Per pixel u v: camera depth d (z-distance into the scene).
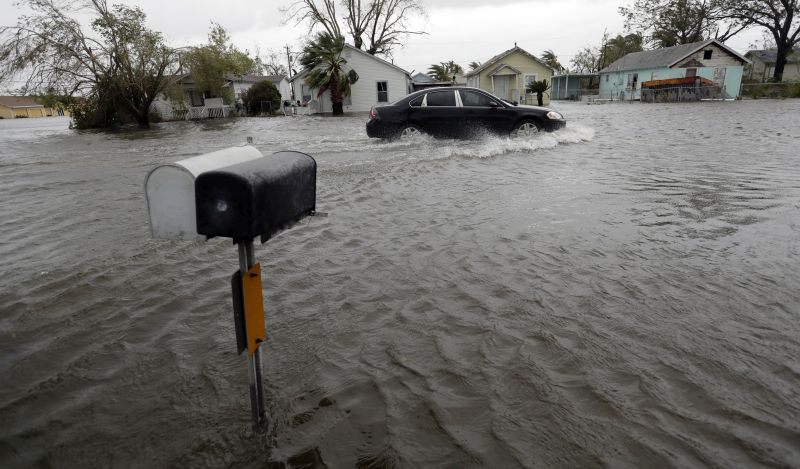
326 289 3.53
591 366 2.48
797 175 6.84
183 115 37.72
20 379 2.52
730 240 4.24
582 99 50.22
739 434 1.99
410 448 1.95
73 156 12.73
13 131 28.94
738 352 2.56
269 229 1.81
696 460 1.86
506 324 2.93
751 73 55.44
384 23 41.38
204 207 1.67
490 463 1.86
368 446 1.97
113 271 3.96
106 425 2.15
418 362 2.57
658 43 52.19
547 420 2.10
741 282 3.39
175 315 3.19
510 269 3.78
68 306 3.35
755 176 6.88
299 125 22.47
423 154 10.02
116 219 5.65
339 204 6.08
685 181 6.70
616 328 2.84
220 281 3.73
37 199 6.97
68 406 2.30
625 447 1.93
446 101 11.96
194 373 2.53
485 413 2.16
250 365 1.98
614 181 6.83
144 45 29.47
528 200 5.91
